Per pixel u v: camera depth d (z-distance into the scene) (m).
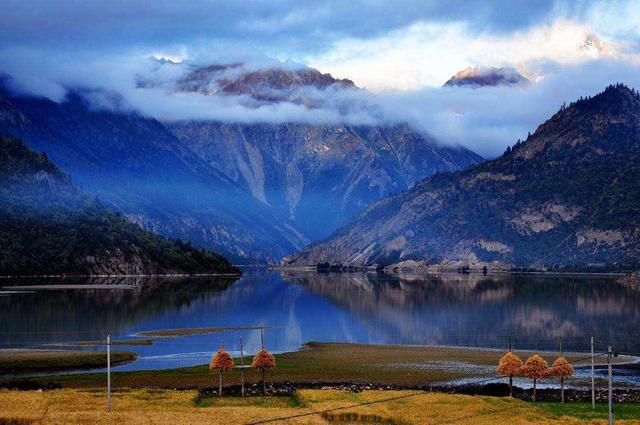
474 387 140.12
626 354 184.50
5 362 163.50
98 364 165.75
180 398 119.75
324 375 152.62
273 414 107.00
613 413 112.62
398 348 193.25
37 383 140.38
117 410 108.56
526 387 140.75
